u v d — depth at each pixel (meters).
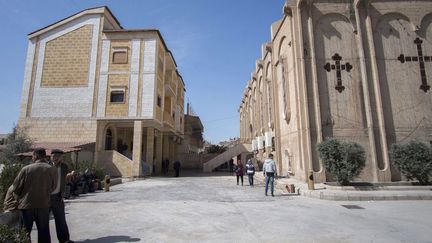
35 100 22.41
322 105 15.35
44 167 4.73
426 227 6.33
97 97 22.28
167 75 29.28
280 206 9.09
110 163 21.61
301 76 15.61
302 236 5.68
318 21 16.16
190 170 36.75
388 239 5.43
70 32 23.33
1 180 8.28
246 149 32.41
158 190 13.70
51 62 22.95
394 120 15.18
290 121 17.64
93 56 22.86
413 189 11.53
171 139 35.62
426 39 16.11
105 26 23.70
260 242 5.31
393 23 16.19
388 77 15.62
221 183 17.59
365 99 15.30
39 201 4.54
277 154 20.08
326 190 11.45
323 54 15.85
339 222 6.85
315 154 14.79
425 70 15.73
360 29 15.88
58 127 21.97
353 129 15.10
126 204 9.64
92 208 8.98
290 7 16.52
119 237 5.68
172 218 7.36
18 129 19.34
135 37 23.05
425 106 15.41
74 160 19.09
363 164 12.09
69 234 5.66
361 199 10.19
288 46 17.95
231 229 6.24
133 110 22.06
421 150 12.27
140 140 21.73
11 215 6.45
